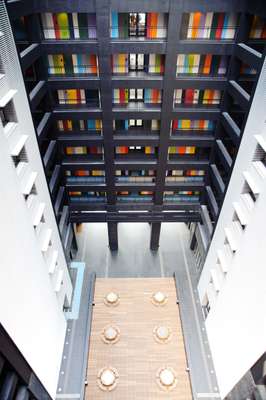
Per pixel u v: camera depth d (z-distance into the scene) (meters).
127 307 28.47
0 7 14.18
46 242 20.17
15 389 16.14
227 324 21.91
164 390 23.14
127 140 25.72
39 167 19.73
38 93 20.61
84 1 18.89
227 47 21.00
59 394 23.09
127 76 22.81
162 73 22.97
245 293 18.58
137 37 21.23
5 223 13.96
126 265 33.44
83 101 24.67
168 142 25.91
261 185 16.66
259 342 16.48
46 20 20.19
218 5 19.16
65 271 27.44
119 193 31.22
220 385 23.16
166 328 26.50
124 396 22.78
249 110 18.55
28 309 17.03
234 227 20.92
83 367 24.12
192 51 21.14
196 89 23.31
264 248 16.11
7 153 14.34
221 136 25.47
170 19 19.62
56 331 24.06
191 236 35.44
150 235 36.62
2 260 13.51
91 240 36.28
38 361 18.89
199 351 25.84
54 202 25.05
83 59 22.12
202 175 29.58
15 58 15.80
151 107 24.47
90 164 27.23
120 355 25.08
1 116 15.08
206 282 27.81
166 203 31.16
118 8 19.25
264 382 16.73
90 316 27.55
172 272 32.75
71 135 26.02
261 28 20.41
